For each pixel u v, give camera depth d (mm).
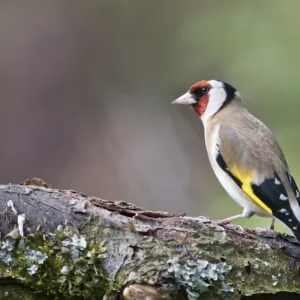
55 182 14836
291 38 13766
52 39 16125
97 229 5141
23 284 4992
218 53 14750
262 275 5312
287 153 11852
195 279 5121
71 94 15891
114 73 16453
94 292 5059
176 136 15500
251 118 7500
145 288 5016
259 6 14422
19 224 5070
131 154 15250
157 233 5191
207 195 14648
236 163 6988
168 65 16234
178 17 16266
